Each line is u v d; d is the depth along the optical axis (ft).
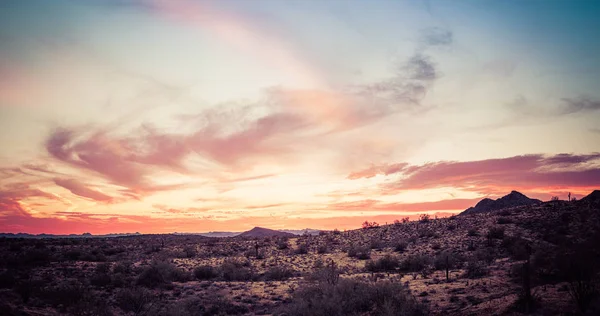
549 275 109.91
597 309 75.46
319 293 116.16
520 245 178.60
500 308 89.40
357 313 100.78
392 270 180.75
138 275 170.60
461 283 131.34
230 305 126.93
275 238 347.36
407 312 94.84
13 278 136.77
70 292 120.16
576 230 195.42
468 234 237.86
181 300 129.70
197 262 224.74
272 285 157.38
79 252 221.66
